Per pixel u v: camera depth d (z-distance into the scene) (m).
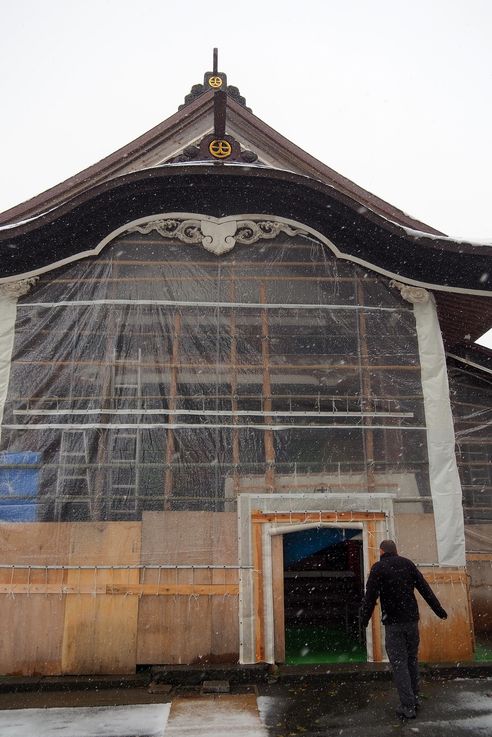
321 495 8.11
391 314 9.03
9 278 8.64
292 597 10.83
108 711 6.33
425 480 8.36
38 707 6.47
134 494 7.96
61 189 9.52
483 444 10.59
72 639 7.46
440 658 7.78
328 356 8.81
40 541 7.74
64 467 8.00
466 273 9.02
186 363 8.57
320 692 6.91
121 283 8.80
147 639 7.52
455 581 8.02
